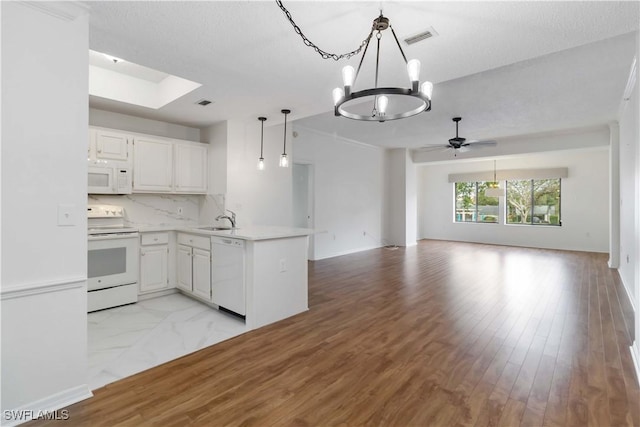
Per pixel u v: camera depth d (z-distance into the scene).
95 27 2.08
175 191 4.26
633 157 3.54
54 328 1.82
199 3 1.83
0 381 1.66
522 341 2.72
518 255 7.23
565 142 6.45
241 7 1.86
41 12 1.77
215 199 4.50
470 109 4.72
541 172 8.38
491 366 2.30
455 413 1.79
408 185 8.77
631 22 1.96
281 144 5.06
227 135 4.32
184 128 4.62
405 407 1.84
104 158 3.65
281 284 3.29
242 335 2.87
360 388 2.04
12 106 1.68
